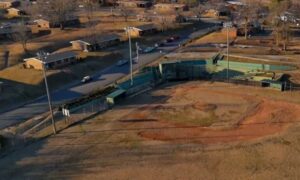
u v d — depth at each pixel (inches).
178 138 2046.0
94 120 2317.9
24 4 6358.3
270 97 2554.1
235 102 2507.4
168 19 5113.2
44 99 2792.8
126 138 2068.2
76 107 2463.1
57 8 5142.7
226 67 3186.5
